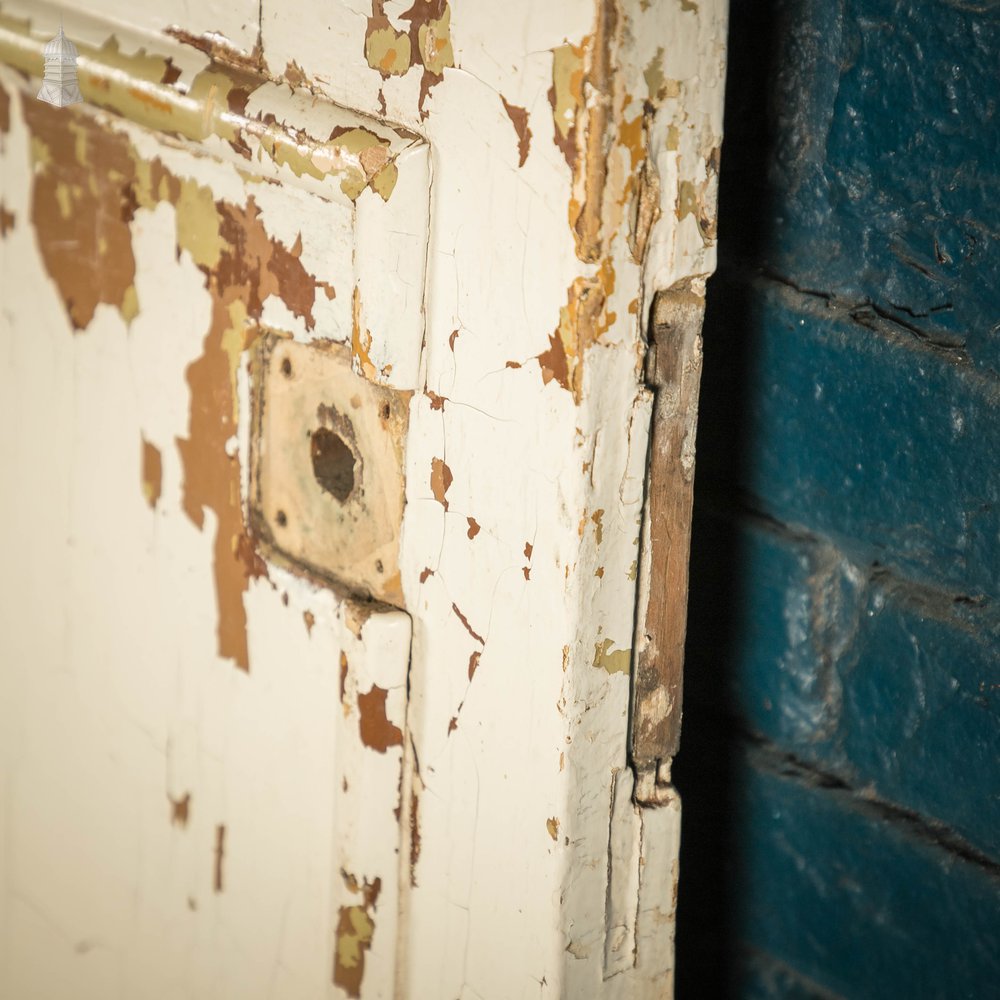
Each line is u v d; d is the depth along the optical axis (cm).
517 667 68
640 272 65
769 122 76
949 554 74
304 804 76
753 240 77
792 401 77
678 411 67
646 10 64
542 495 67
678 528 68
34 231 83
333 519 74
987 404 73
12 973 93
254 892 79
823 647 78
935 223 73
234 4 73
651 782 70
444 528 70
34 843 91
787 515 78
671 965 71
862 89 73
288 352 74
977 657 74
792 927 81
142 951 86
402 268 69
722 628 80
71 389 83
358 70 69
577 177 64
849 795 79
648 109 64
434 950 73
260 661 77
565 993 69
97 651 85
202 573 79
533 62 65
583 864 68
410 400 70
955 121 72
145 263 79
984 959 76
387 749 72
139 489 81
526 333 66
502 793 69
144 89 74
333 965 76
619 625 67
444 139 67
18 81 82
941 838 77
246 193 74
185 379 78
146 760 83
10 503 88
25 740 90
